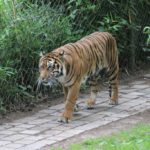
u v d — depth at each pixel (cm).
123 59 1720
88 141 1059
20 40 1398
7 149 1055
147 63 1805
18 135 1145
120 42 1695
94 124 1206
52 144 1080
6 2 1414
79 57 1250
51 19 1492
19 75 1398
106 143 1030
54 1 1569
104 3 1642
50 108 1360
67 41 1502
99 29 1608
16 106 1353
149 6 1797
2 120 1265
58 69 1208
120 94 1471
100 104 1380
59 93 1472
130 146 998
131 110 1318
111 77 1367
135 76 1686
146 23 1797
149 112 1298
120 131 1134
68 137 1120
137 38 1764
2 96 1336
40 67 1216
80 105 1372
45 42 1450
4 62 1360
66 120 1225
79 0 1559
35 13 1467
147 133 1080
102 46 1338
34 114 1312
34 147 1065
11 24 1397
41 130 1177
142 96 1449
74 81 1231
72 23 1561
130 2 1680
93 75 1326
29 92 1427
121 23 1641
